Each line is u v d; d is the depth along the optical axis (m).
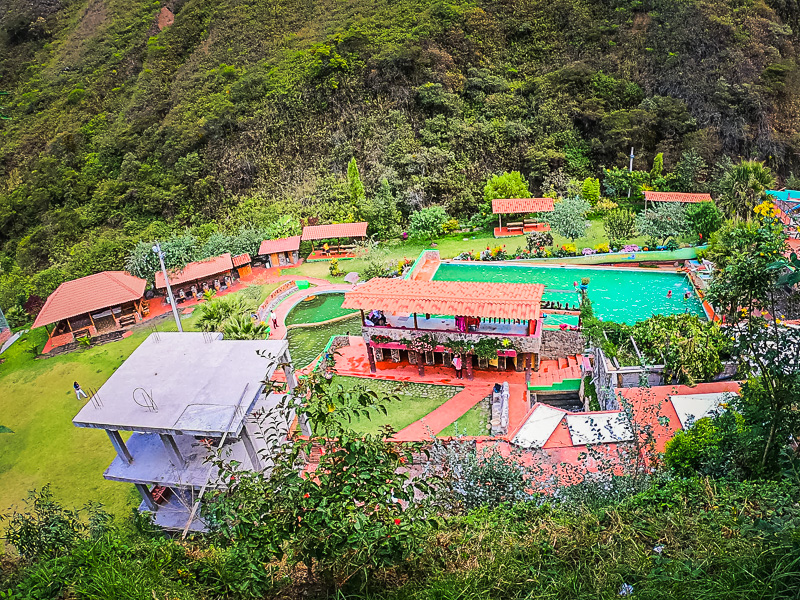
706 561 11.65
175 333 32.06
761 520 11.93
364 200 66.81
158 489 28.11
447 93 75.38
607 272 48.44
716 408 22.52
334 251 62.78
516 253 53.72
